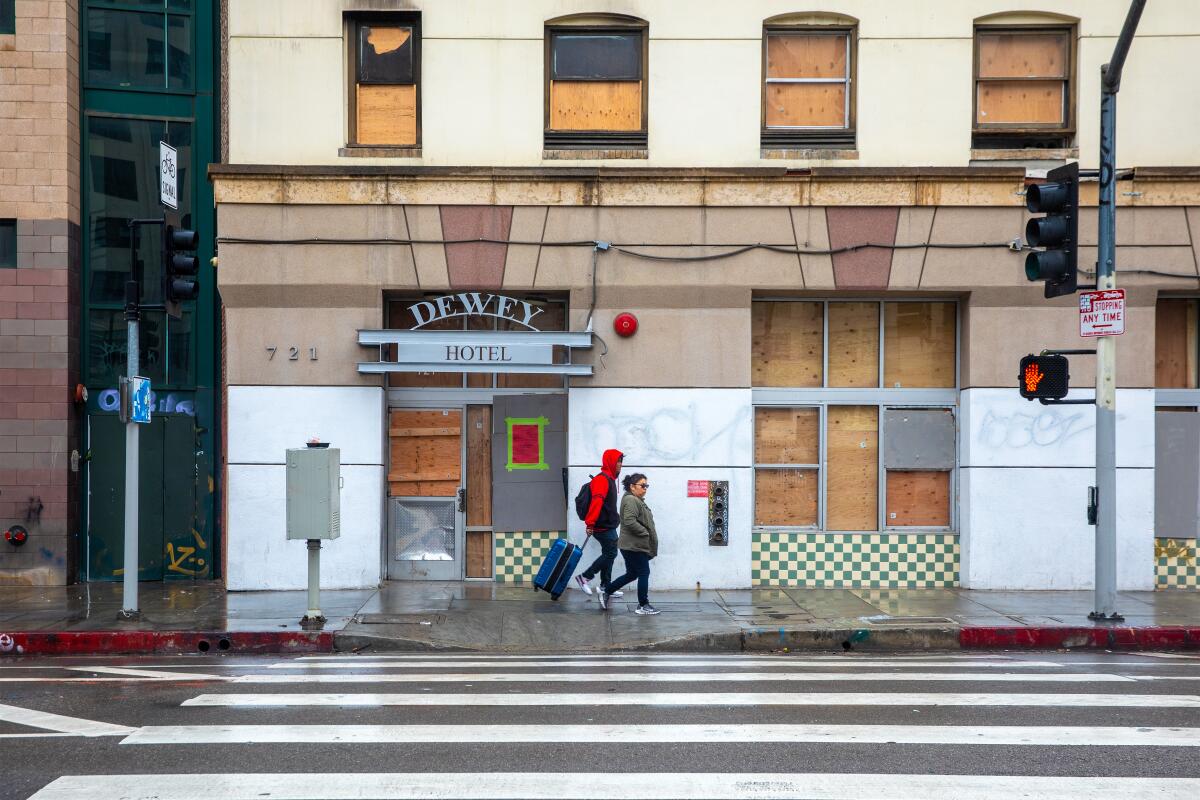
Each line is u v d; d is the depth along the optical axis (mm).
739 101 14258
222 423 15391
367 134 14438
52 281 14539
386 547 14750
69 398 14656
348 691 8500
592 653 11031
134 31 15273
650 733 6973
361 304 14219
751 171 14062
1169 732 7008
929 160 14203
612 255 14219
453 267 14211
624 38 14461
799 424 14789
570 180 14109
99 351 15172
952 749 6566
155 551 15172
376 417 14242
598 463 14250
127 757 6422
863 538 14570
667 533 14219
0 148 14469
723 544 14250
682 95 14258
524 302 14445
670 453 14242
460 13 14227
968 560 14219
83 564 15070
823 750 6539
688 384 14250
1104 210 11727
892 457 14680
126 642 11172
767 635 11414
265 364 14141
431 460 14805
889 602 13211
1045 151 14227
